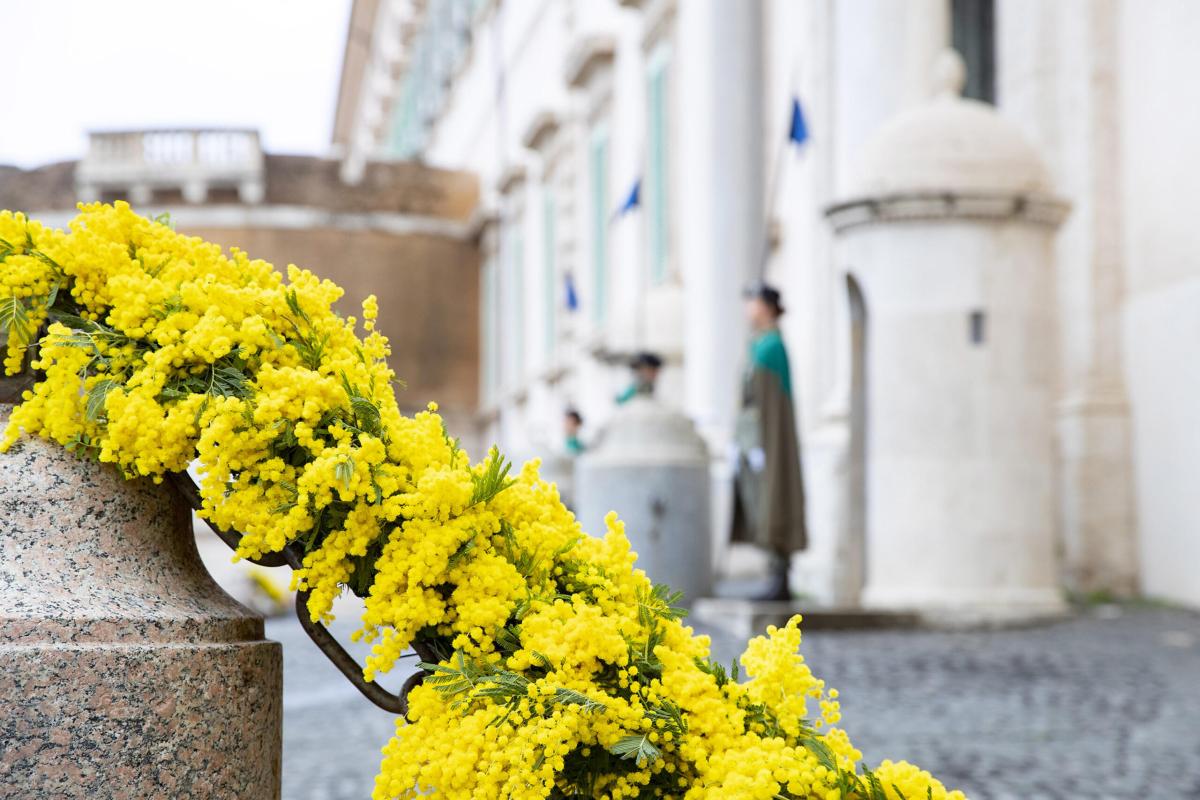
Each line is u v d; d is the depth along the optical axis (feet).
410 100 192.95
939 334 34.73
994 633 31.96
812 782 5.98
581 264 91.15
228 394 5.82
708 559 38.22
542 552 6.25
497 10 129.80
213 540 43.57
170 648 5.66
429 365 149.18
